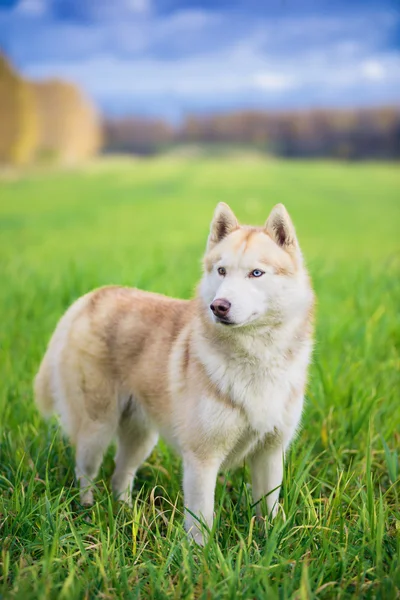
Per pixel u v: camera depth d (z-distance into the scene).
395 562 3.17
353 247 12.93
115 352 4.16
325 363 5.28
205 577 3.01
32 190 20.45
